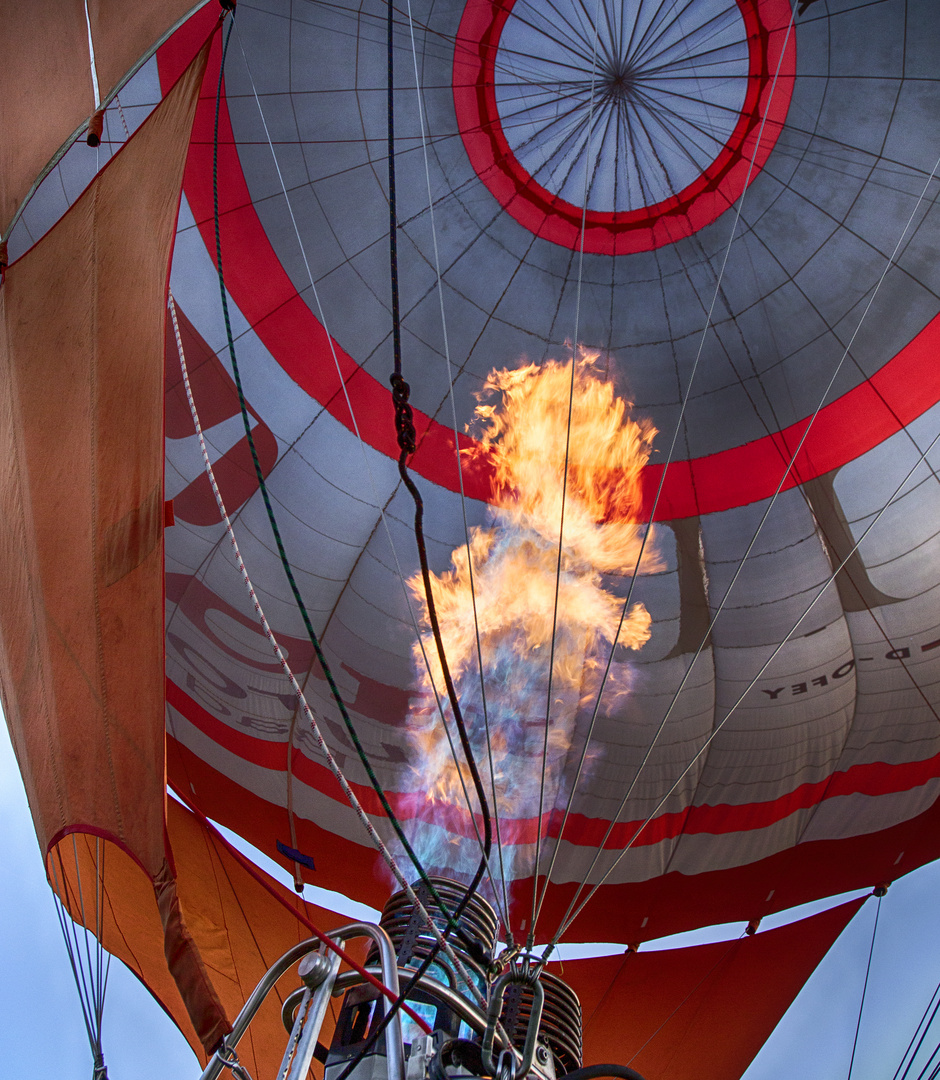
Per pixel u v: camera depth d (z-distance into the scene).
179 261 11.89
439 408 13.18
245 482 12.46
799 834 13.52
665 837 13.48
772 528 12.97
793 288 12.76
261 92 11.70
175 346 12.04
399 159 12.41
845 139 12.07
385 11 11.67
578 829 13.36
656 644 13.15
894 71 11.61
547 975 6.02
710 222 12.80
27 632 5.80
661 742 13.21
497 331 13.20
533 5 11.83
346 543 12.83
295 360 12.59
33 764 5.65
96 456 5.84
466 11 11.79
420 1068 4.45
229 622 12.52
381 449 12.95
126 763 5.19
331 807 12.88
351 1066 3.90
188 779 12.34
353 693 12.90
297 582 12.64
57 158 6.87
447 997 4.48
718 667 13.15
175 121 6.59
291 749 12.78
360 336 12.81
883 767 13.09
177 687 12.38
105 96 6.79
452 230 12.80
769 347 12.95
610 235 12.99
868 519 12.69
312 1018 3.56
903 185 12.03
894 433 12.55
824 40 11.69
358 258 12.62
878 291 12.41
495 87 12.30
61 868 5.88
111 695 5.33
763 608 12.96
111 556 5.55
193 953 4.61
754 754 13.23
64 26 7.05
